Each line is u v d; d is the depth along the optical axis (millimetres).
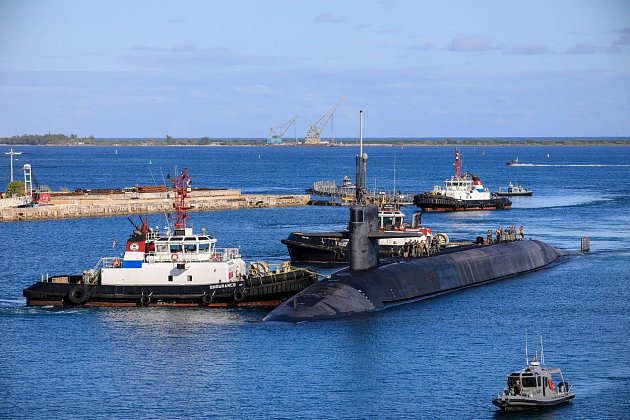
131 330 123312
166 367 107375
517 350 114000
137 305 136875
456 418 92000
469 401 96312
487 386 100688
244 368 106688
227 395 98375
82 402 97188
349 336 119688
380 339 118562
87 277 140625
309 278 141125
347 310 129375
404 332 122188
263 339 118000
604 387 100250
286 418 92312
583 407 94250
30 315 132750
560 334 121875
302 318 125562
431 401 96438
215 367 107188
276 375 104375
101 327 125188
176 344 116375
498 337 120188
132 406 95938
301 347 114625
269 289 136500
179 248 139500
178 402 96625
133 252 138375
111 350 114312
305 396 97938
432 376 104000
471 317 131500
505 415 92500
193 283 137500
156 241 138750
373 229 142750
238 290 135375
